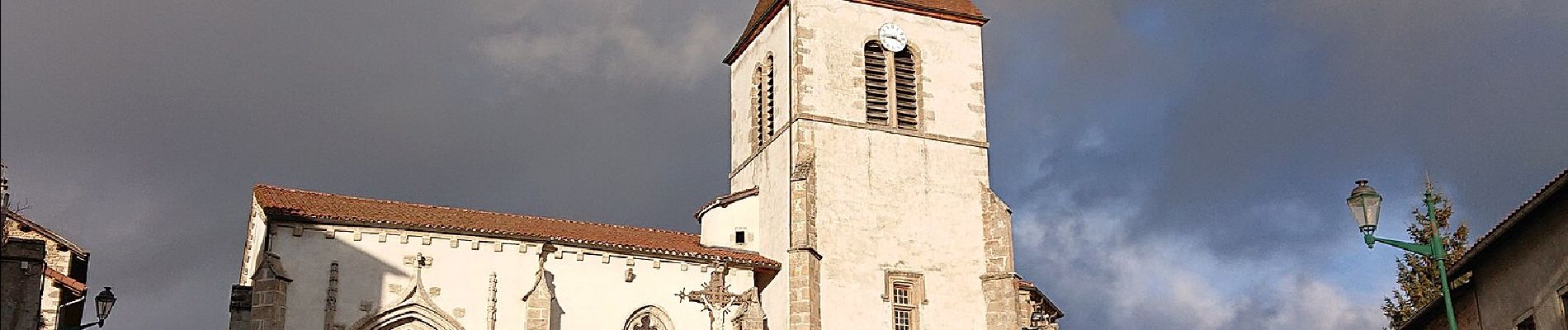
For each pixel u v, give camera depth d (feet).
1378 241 87.30
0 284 96.53
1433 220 89.71
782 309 148.97
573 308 136.67
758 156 166.91
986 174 164.76
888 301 152.66
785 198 154.81
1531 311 99.81
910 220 157.58
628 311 139.74
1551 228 94.89
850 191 155.53
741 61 181.47
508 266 134.41
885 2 167.12
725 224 161.58
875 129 160.25
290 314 123.75
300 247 126.52
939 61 168.25
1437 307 122.72
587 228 150.20
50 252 146.20
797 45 160.25
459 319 130.41
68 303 128.16
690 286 144.56
